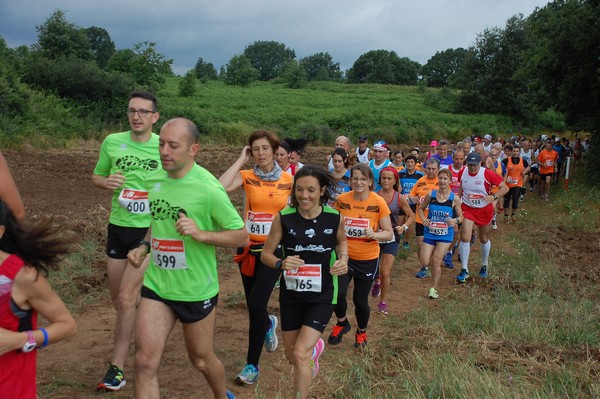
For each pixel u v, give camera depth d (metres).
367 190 6.18
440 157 13.21
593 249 12.32
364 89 77.62
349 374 5.45
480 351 6.05
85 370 5.44
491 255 11.32
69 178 17.80
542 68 23.39
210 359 4.25
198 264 4.09
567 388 5.27
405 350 6.13
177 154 3.97
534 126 52.22
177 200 4.07
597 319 7.24
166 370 5.57
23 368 2.98
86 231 10.48
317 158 28.14
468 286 9.09
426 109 55.72
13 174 17.31
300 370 4.34
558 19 21.83
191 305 4.08
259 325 5.23
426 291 8.86
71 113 30.08
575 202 17.78
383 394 5.06
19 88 26.81
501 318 6.97
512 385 5.22
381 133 40.28
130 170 5.29
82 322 6.73
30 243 2.91
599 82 20.95
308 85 80.88
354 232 6.09
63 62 32.75
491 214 9.41
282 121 39.75
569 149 24.72
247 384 5.30
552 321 6.93
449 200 8.35
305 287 4.63
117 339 5.08
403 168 12.15
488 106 54.22
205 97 51.00
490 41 54.69
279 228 4.71
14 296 2.90
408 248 11.49
